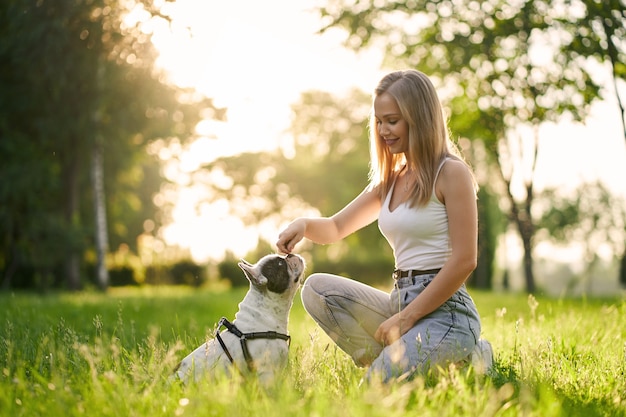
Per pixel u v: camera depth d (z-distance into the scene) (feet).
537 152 61.05
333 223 17.54
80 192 95.45
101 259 86.94
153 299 48.91
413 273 15.57
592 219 176.65
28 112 71.41
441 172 15.25
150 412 11.49
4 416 11.73
